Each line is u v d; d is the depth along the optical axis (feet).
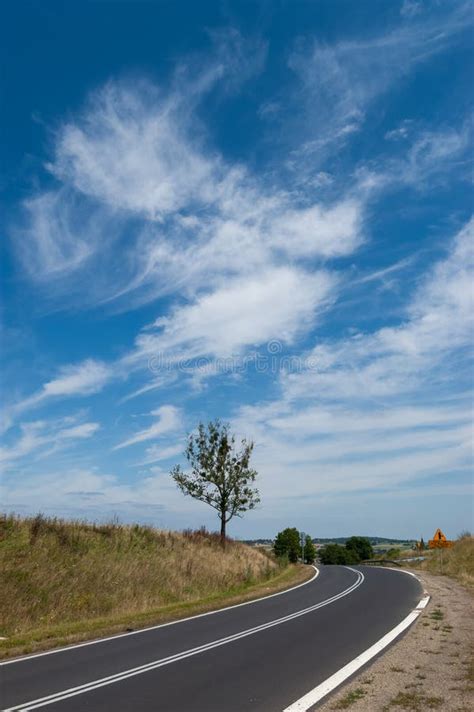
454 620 49.29
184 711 24.43
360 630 45.57
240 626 48.80
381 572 116.67
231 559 108.99
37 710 24.63
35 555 69.15
